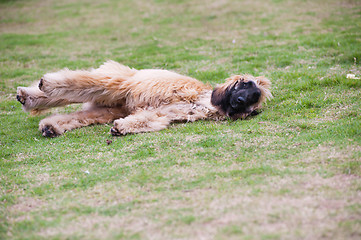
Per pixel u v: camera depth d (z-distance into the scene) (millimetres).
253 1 23750
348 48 12812
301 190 5316
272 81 10812
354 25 16359
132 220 4977
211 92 9203
